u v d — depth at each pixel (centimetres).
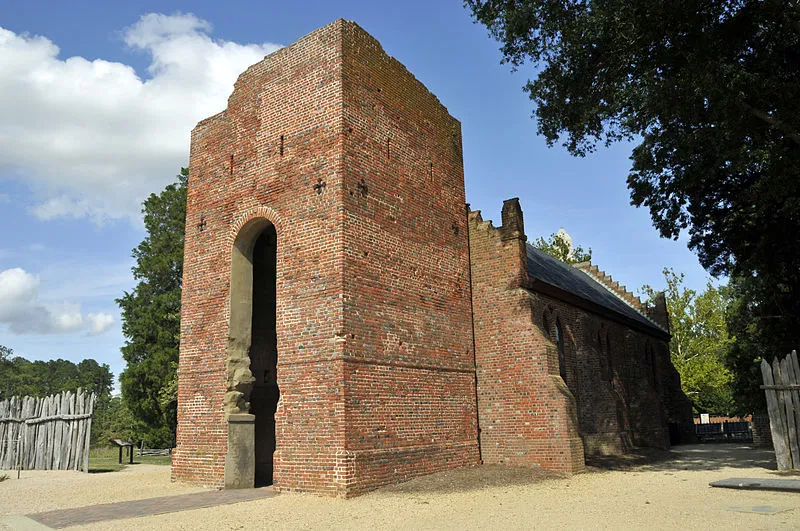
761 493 1434
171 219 4884
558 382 2000
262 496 1527
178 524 1175
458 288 2102
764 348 2736
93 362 12588
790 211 1992
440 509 1304
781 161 1827
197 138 2088
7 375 10362
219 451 1755
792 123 1722
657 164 2127
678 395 3756
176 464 1864
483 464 2008
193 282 1972
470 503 1377
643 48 1788
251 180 1873
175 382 3959
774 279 2419
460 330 2067
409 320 1814
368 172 1756
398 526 1130
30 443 2559
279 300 1709
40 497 1614
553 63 1948
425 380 1834
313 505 1385
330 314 1584
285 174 1783
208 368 1850
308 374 1596
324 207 1666
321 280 1625
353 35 1797
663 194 2369
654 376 3616
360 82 1789
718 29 1766
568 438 1914
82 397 2372
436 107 2150
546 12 1833
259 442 2109
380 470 1580
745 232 2372
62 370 12075
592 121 1989
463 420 1983
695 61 1688
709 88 1661
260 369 2156
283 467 1590
